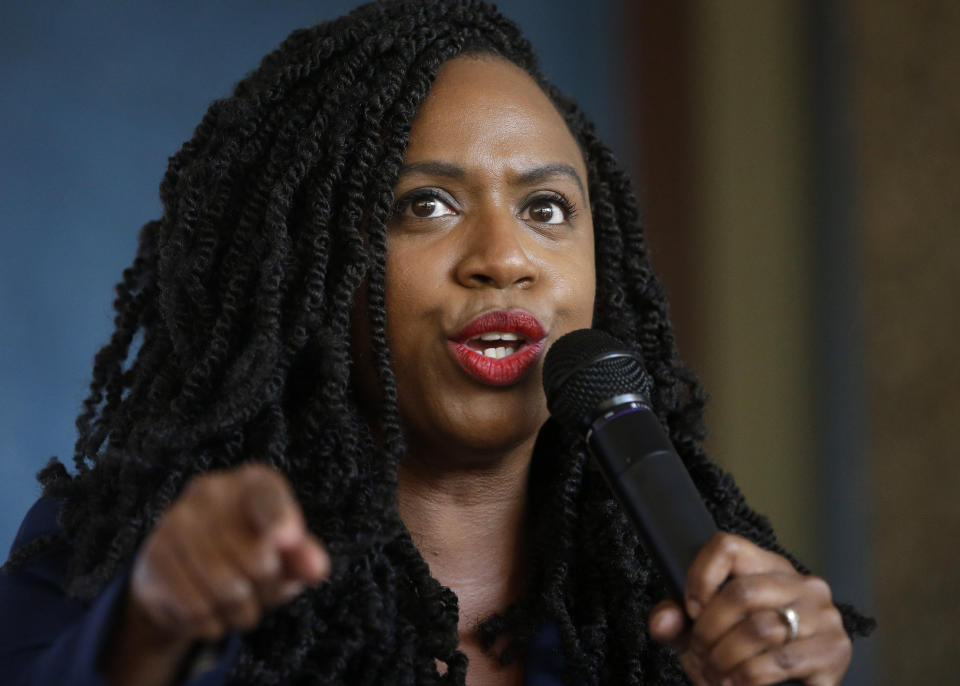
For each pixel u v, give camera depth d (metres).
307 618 4.43
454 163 5.09
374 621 4.52
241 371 4.74
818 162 14.64
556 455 5.59
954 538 13.92
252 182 5.24
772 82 14.88
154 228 5.85
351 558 4.36
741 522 5.81
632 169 15.23
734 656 3.61
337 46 5.36
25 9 12.67
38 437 12.08
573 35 15.30
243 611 2.91
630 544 5.37
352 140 5.13
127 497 4.64
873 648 13.78
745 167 14.90
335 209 5.12
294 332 4.88
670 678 5.23
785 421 14.49
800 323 14.56
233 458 4.77
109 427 5.39
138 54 13.17
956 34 14.15
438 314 4.96
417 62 5.31
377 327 4.98
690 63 15.17
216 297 5.14
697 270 14.93
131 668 3.16
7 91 12.55
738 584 3.66
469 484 5.23
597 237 6.05
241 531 2.82
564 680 5.05
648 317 6.05
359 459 4.92
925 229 14.16
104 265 12.71
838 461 14.26
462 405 4.93
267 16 13.86
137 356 5.66
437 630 4.74
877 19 14.38
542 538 5.39
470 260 4.96
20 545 4.94
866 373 14.21
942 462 13.96
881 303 14.22
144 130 13.12
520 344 5.04
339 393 4.79
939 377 14.03
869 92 14.41
